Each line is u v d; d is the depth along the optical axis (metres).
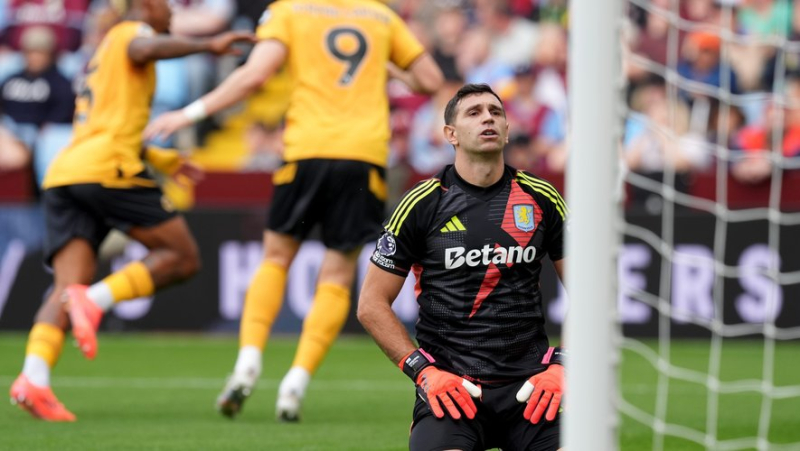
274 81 44.78
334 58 23.38
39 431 20.64
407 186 40.69
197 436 20.22
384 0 46.72
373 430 21.17
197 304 38.59
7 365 31.22
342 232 23.16
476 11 46.31
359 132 23.12
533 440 14.24
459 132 14.35
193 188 40.59
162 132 22.75
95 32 44.28
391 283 14.62
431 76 24.61
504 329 14.43
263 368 31.62
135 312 38.75
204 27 46.06
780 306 37.72
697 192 40.28
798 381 29.69
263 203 40.81
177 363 32.09
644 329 37.88
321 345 22.72
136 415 23.03
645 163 41.78
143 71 23.17
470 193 14.48
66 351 34.72
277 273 23.20
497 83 45.12
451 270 14.41
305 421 22.41
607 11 10.70
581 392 10.77
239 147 44.62
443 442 13.91
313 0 23.70
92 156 22.69
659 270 37.66
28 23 44.81
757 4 43.91
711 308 37.69
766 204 40.03
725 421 23.14
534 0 46.53
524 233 14.41
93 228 23.12
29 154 42.34
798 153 40.62
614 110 10.77
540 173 41.34
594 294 10.77
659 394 27.05
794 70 43.28
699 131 42.50
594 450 10.73
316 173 22.92
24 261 38.56
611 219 10.78
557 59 45.62
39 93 42.38
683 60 43.50
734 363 33.19
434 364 14.30
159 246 23.28
